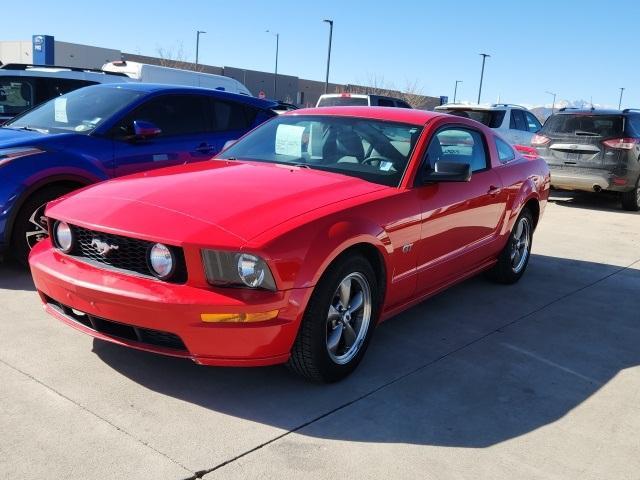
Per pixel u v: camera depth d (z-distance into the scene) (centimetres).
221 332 300
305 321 324
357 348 366
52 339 386
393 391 352
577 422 331
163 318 300
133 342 319
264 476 266
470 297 539
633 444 313
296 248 309
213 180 375
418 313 490
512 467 286
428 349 417
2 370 342
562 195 1296
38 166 505
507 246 556
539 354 421
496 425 322
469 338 442
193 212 322
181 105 647
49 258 349
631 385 382
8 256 561
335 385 354
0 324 405
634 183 1084
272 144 462
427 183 414
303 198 349
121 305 306
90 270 325
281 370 368
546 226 912
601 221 982
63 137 545
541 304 531
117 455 273
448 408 337
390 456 288
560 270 652
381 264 372
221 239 299
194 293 298
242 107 710
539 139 1149
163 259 304
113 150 570
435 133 444
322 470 273
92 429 291
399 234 379
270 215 323
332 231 327
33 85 858
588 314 512
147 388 335
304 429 305
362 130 445
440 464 284
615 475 286
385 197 375
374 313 374
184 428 299
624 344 450
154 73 1364
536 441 310
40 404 310
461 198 449
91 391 327
